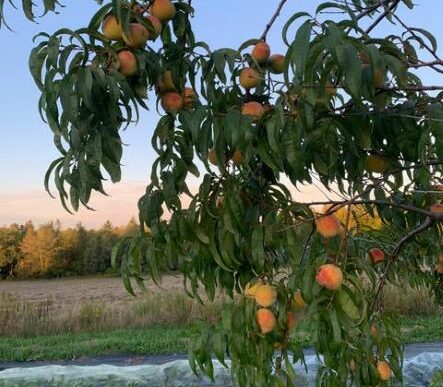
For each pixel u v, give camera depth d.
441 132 1.61
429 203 2.33
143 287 1.82
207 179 1.72
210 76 1.71
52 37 1.40
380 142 1.95
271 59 1.87
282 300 1.72
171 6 1.75
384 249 2.30
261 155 1.54
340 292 1.55
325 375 2.05
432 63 1.66
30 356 11.02
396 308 13.52
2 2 1.54
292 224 1.74
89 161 1.48
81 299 21.97
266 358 1.74
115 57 1.50
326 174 1.82
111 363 10.30
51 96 1.40
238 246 1.71
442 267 2.61
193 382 6.51
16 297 15.51
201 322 1.89
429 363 6.41
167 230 1.72
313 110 1.54
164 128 1.70
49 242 43.59
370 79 1.52
